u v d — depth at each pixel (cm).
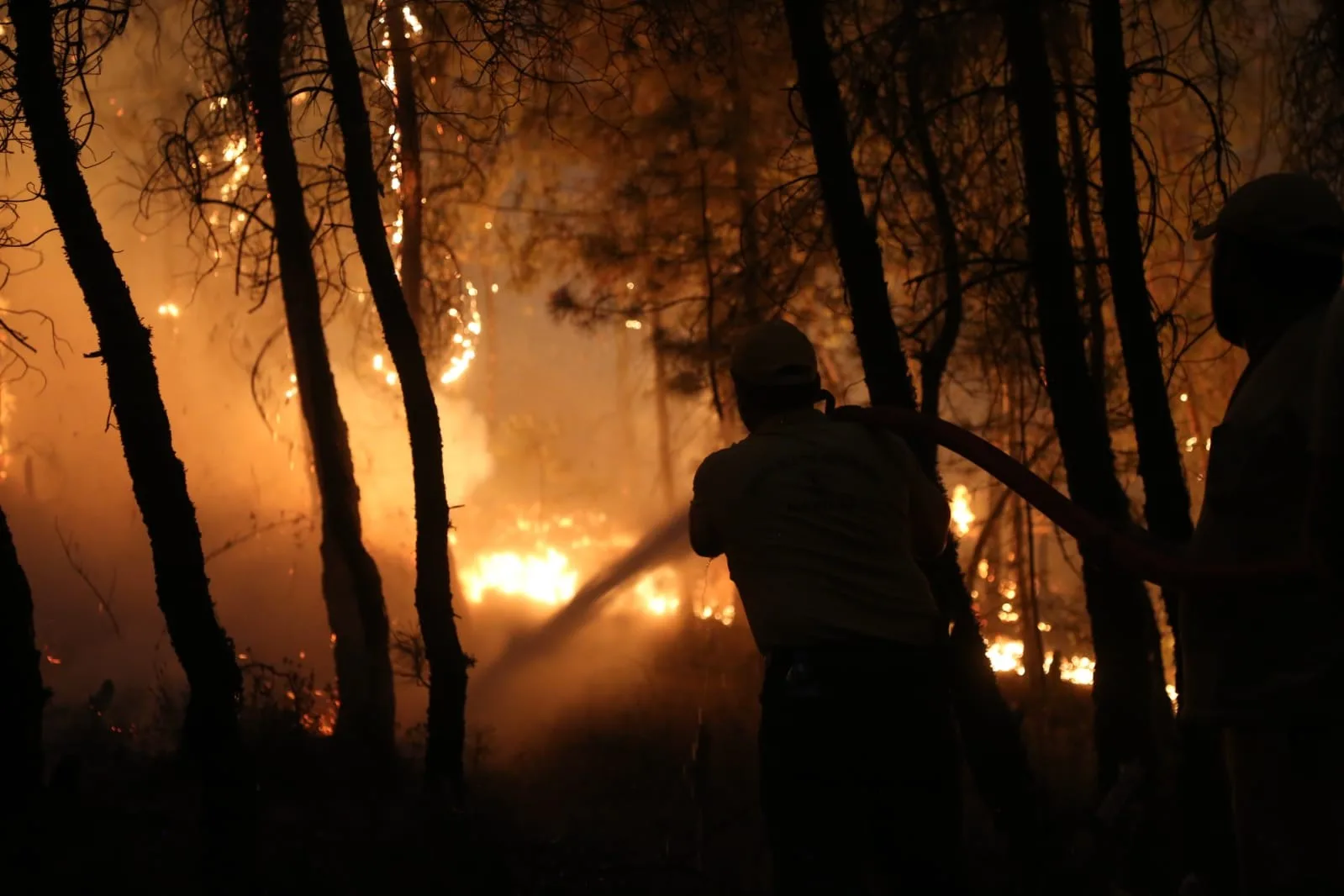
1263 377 245
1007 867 570
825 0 660
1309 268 248
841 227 620
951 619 590
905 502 346
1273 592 238
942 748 331
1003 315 854
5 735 482
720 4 905
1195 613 252
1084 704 1219
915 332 746
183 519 425
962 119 858
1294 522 238
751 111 1302
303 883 474
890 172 877
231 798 428
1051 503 277
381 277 617
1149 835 570
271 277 879
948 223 841
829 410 364
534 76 707
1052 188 685
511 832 594
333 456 862
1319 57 678
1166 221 706
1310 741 233
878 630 329
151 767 682
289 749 744
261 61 773
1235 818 248
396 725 888
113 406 423
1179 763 552
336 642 894
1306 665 234
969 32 831
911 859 326
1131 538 269
